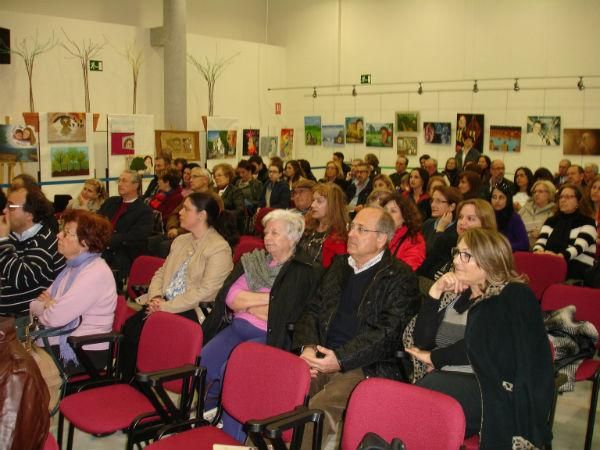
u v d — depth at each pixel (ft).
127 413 8.81
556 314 10.05
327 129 41.39
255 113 41.29
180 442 7.86
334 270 10.28
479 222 12.14
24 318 11.51
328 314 9.96
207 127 35.70
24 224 11.99
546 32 32.30
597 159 31.14
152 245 19.38
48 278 11.93
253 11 42.32
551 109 32.45
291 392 7.75
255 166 28.91
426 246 14.99
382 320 9.47
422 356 8.64
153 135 32.81
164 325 9.57
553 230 16.66
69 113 29.35
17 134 27.30
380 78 38.68
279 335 10.22
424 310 8.95
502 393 7.84
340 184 29.53
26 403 5.03
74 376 10.43
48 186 29.63
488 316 8.13
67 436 10.41
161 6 36.29
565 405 12.42
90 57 32.22
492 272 8.30
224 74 39.09
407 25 37.27
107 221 11.14
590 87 31.09
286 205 26.86
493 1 33.96
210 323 11.17
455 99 35.76
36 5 30.91
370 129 39.34
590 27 30.89
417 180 21.70
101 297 10.68
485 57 34.50
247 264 11.05
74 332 10.46
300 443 7.57
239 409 8.21
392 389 7.09
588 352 9.89
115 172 31.37
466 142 35.24
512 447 7.65
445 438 6.62
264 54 41.50
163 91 35.94
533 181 26.17
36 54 29.96
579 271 15.84
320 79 41.34
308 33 41.55
